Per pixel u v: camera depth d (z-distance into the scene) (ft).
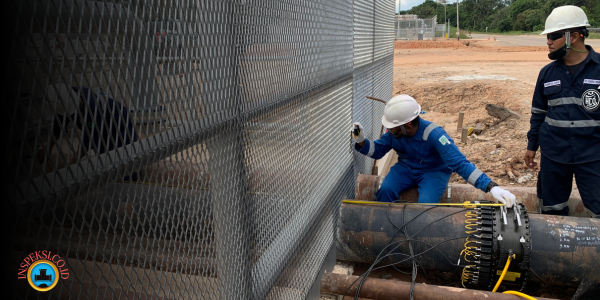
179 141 4.06
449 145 11.02
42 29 2.51
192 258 4.39
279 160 7.00
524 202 12.52
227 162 5.17
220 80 4.91
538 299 8.12
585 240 9.07
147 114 3.60
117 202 3.34
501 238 9.31
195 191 4.42
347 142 12.52
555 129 11.10
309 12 8.25
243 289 5.76
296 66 7.64
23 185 2.52
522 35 206.18
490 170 20.11
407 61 77.77
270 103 6.50
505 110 27.96
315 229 9.35
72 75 2.76
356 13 13.14
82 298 3.51
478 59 76.07
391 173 12.62
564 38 10.43
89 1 2.86
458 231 9.71
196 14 4.29
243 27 5.48
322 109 9.55
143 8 3.43
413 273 8.93
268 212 6.60
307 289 8.75
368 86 16.05
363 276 8.95
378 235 10.14
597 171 10.52
